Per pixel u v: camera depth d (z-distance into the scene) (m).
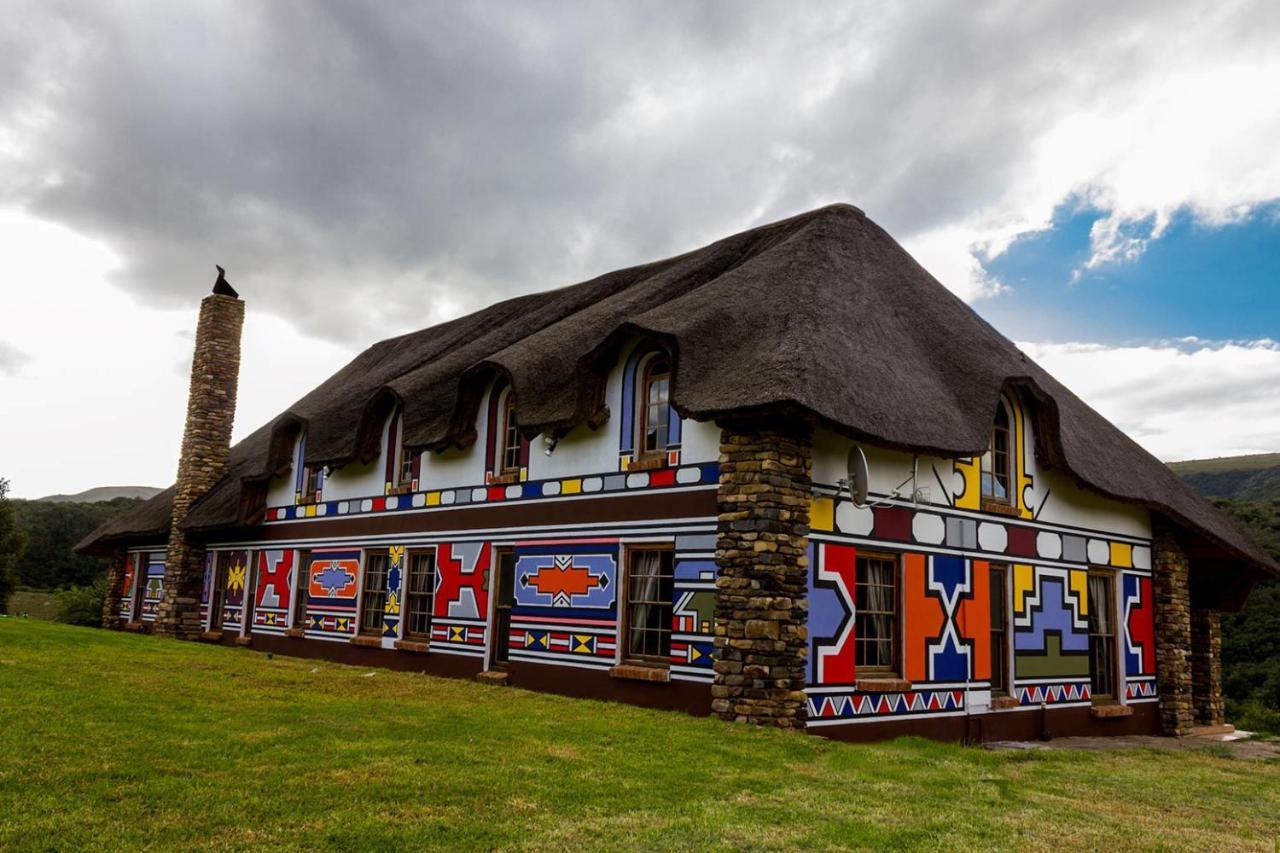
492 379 18.42
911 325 16.44
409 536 20.00
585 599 15.52
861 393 13.09
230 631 25.98
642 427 15.26
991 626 16.03
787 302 14.36
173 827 6.29
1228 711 30.02
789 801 8.08
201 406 29.03
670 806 7.62
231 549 26.69
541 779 8.21
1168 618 19.70
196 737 9.05
